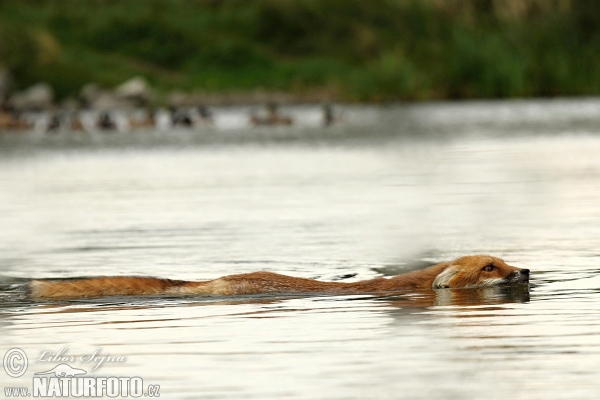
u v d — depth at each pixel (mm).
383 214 76312
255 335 40594
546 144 131875
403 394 33438
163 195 91500
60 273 55906
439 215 75500
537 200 82062
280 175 106000
